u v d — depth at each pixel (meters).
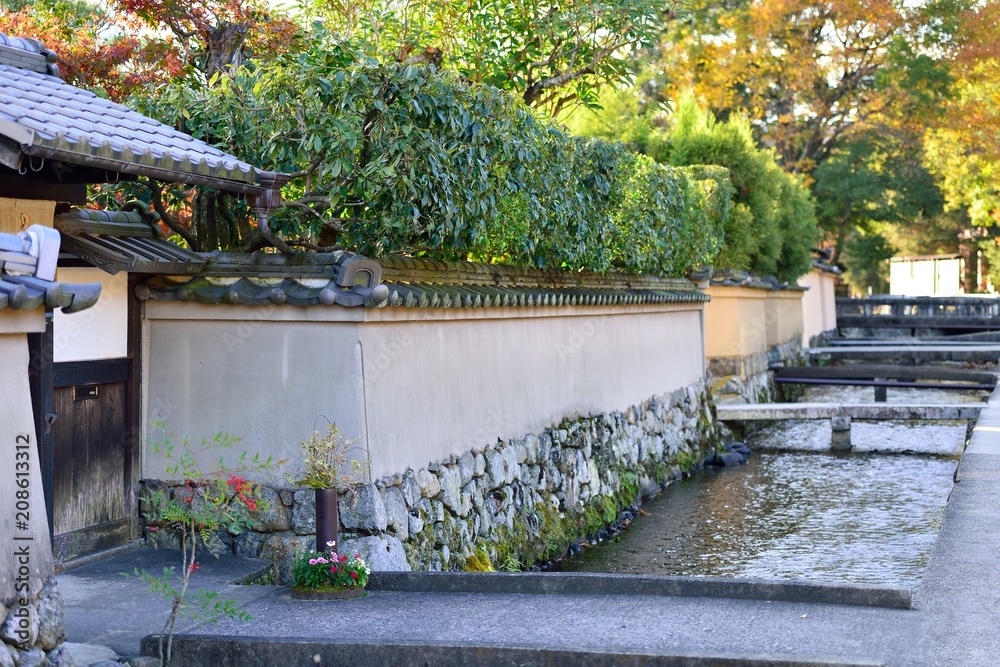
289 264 7.33
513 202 9.71
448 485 8.44
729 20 37.75
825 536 10.92
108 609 5.97
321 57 7.67
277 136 7.61
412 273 8.65
